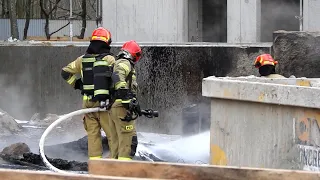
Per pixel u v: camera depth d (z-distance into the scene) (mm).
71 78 14047
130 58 13203
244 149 10250
